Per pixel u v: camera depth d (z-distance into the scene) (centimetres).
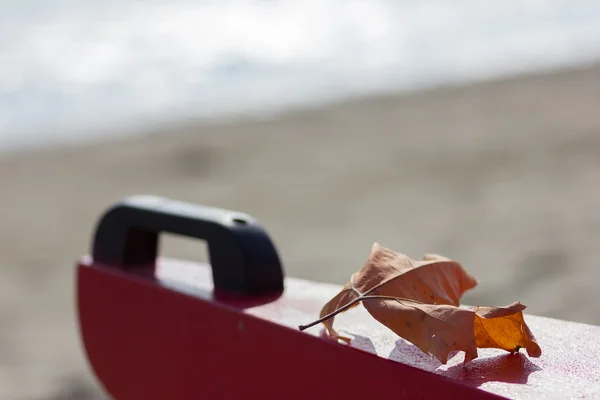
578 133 949
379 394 77
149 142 1293
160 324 109
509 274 411
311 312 94
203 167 1017
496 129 1084
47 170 1112
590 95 1348
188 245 578
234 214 110
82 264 125
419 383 73
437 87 1819
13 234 724
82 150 1264
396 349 79
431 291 81
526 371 72
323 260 507
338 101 1730
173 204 119
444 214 604
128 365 116
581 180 670
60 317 452
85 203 866
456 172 794
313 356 84
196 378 102
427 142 1044
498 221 555
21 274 571
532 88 1540
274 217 670
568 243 464
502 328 75
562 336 83
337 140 1162
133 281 114
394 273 80
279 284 105
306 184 827
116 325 118
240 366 95
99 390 315
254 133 1314
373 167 891
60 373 341
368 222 611
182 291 105
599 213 540
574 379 70
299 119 1462
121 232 122
